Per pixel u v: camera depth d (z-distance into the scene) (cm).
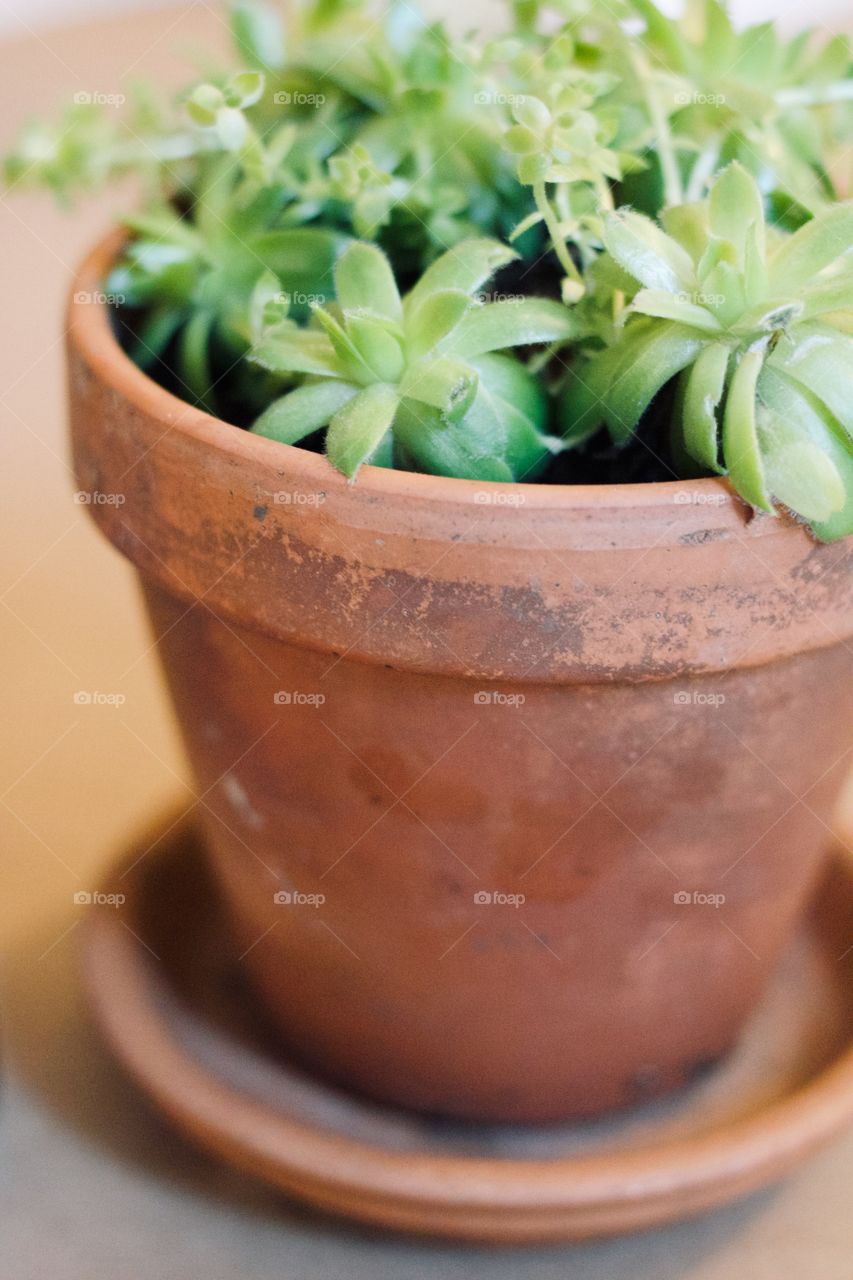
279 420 38
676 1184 41
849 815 53
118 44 129
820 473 36
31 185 43
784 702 39
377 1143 44
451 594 37
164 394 39
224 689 40
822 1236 44
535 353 42
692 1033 44
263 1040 47
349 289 38
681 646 37
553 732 38
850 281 37
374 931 42
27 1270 43
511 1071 43
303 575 38
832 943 48
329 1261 43
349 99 43
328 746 40
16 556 70
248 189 42
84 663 61
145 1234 44
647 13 40
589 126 38
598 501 36
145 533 40
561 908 41
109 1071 48
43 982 50
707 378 37
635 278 38
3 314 88
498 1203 41
